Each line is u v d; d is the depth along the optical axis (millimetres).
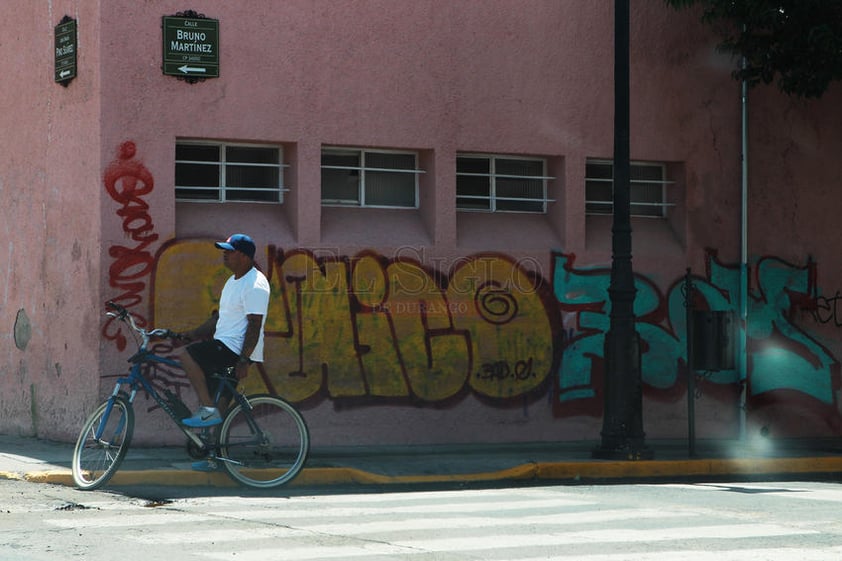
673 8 19875
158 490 13008
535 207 19219
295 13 17156
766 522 11117
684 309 19891
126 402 12930
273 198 17500
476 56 18359
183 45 16438
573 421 18922
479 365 18312
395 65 17812
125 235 16125
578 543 9734
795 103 21000
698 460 16672
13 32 18641
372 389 17625
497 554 9188
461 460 16109
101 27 16031
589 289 19125
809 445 19609
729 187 20297
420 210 18359
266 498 12586
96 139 16094
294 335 17156
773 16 18703
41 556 8836
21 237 18438
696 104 20047
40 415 17828
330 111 17375
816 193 21156
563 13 19000
